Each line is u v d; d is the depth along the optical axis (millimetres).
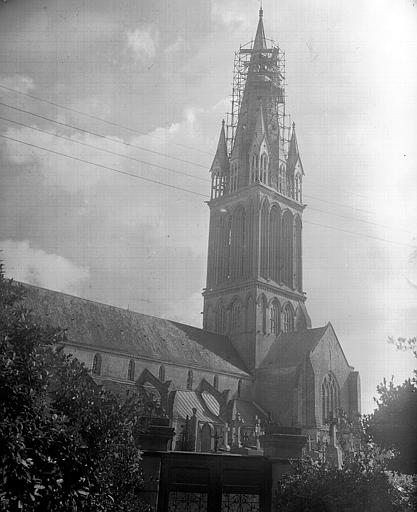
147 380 62188
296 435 19109
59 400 13336
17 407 11562
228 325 81125
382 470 16969
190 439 56562
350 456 18031
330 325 77125
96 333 60406
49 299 58656
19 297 13844
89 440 13164
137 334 65625
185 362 67688
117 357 60938
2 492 10828
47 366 12828
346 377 77500
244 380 74688
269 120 91062
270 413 72062
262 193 84062
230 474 17656
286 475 17453
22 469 11031
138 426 15453
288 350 76438
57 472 11898
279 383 73125
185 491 17000
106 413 13664
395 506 16266
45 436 11914
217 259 86062
